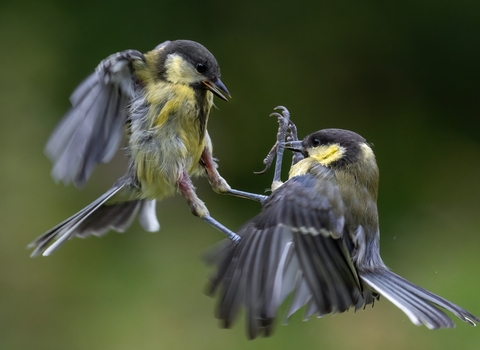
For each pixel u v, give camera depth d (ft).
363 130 47.70
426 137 47.75
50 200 42.39
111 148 23.41
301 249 20.31
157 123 23.97
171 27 47.01
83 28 46.11
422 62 48.65
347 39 48.47
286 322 20.74
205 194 45.09
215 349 37.14
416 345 36.04
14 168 42.83
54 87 45.01
